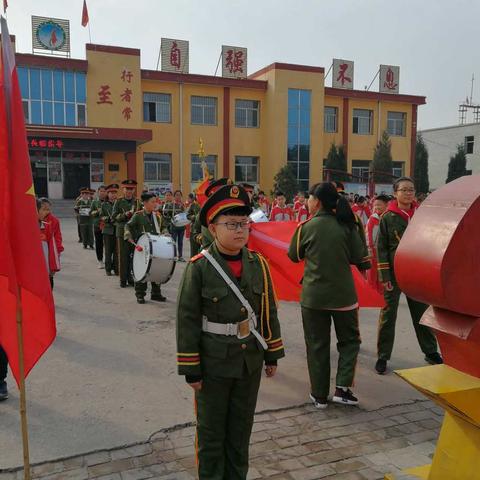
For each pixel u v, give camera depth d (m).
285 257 6.03
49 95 28.75
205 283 2.86
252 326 2.92
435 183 51.97
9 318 3.29
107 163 30.75
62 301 8.36
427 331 5.43
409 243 2.49
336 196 4.47
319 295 4.32
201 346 2.90
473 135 48.22
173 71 32.53
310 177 34.84
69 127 27.81
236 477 3.00
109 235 10.86
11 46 3.03
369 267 4.52
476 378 2.59
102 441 3.73
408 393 4.73
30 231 3.03
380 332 5.24
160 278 8.05
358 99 36.66
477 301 2.37
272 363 3.08
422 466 3.23
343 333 4.49
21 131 3.03
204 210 2.91
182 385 4.81
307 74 34.09
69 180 30.22
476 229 2.31
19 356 3.02
